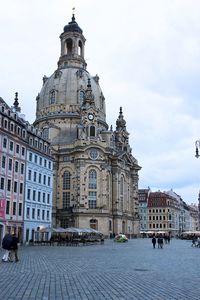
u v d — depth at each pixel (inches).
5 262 1443.2
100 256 1894.7
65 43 7249.0
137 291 788.0
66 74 6712.6
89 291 779.4
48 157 3885.3
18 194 3198.8
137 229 6865.2
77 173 5674.2
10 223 3034.0
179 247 3134.8
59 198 5812.0
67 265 1368.1
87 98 6181.1
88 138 5826.8
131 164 6850.4
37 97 6948.8
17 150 3201.3
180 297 722.2
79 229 3604.8
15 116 3208.7
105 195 5723.4
